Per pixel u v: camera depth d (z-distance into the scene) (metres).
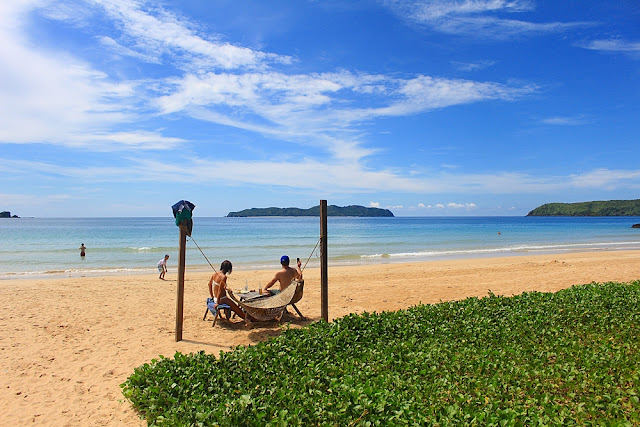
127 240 44.03
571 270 20.30
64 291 14.65
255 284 17.06
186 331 9.84
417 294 14.52
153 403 5.63
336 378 5.95
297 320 10.89
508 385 5.70
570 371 6.04
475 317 9.42
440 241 45.03
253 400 5.19
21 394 6.46
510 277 18.28
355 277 18.50
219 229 73.12
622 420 4.65
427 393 5.50
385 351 7.17
